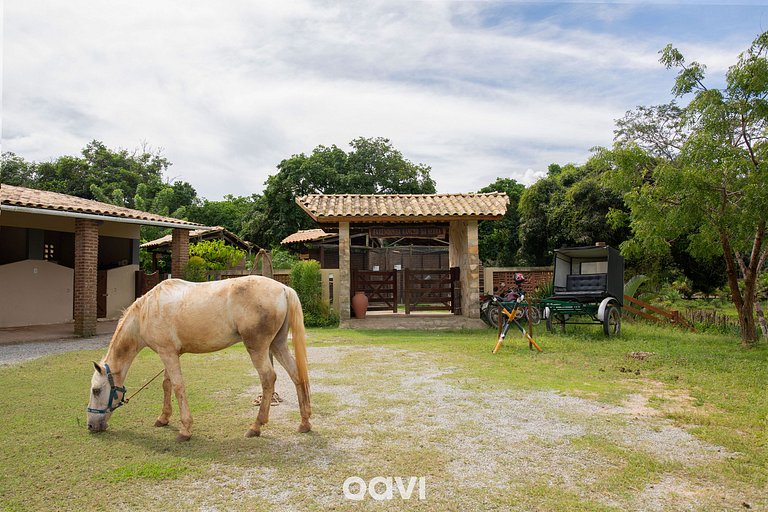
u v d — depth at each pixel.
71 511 3.95
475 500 4.10
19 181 39.00
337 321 17.12
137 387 7.98
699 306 24.56
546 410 6.60
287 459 4.95
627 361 9.90
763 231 11.43
